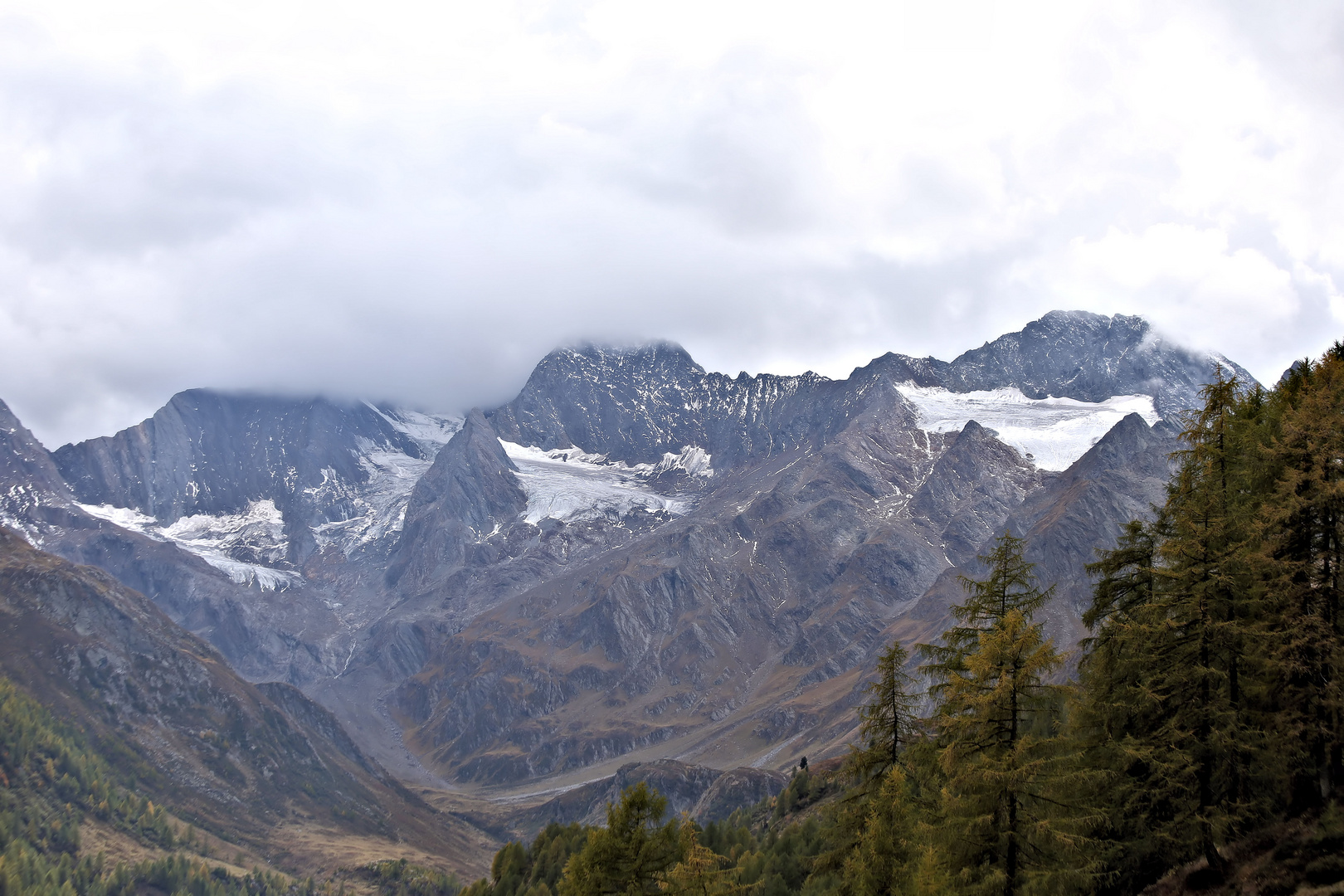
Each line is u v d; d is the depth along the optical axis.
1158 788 38.34
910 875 37.25
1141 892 39.00
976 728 36.59
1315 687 37.53
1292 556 40.88
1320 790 37.53
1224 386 42.81
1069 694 36.09
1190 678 38.47
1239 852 37.31
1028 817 35.00
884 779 40.72
